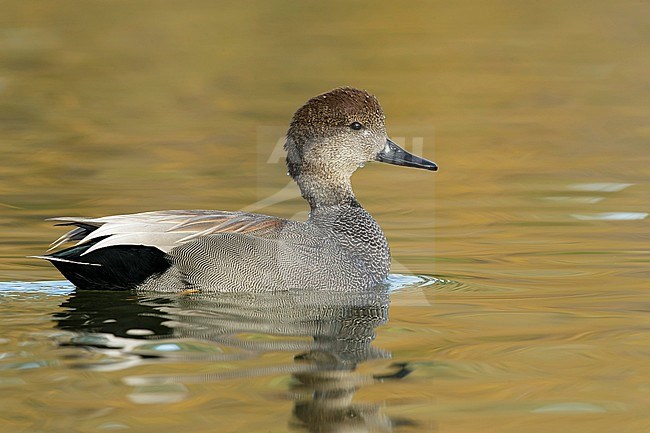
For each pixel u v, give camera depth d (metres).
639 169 19.06
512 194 17.56
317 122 13.23
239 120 22.83
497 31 32.69
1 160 19.70
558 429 7.66
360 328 10.34
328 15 35.06
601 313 10.91
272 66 28.25
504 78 26.97
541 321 10.61
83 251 11.62
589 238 14.69
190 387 8.38
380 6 36.12
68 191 17.44
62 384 8.40
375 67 28.14
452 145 21.02
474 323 10.55
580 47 30.45
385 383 8.61
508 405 8.14
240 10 35.50
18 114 23.56
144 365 8.91
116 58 29.25
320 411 7.90
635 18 33.94
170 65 28.53
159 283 11.66
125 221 11.85
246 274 11.73
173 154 20.22
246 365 8.97
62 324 10.19
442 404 8.15
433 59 29.09
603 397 8.31
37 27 32.72
